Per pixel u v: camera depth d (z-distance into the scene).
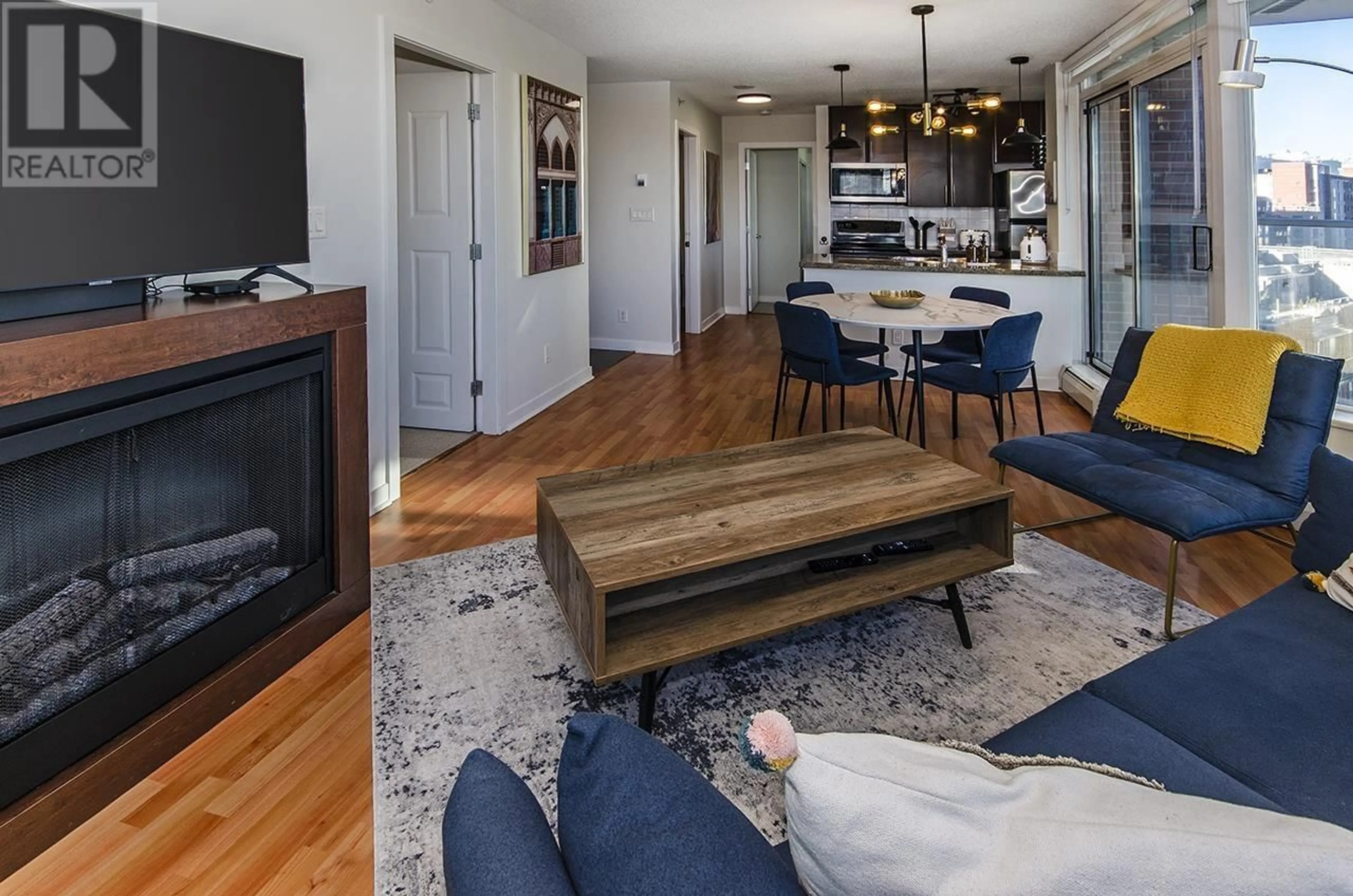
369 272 3.33
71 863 1.54
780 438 4.64
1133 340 3.10
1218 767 1.21
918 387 4.18
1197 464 2.67
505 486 3.83
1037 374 5.95
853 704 2.06
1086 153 5.76
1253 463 2.51
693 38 5.18
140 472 1.81
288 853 1.58
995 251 8.16
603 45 5.42
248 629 2.12
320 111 3.02
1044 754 1.23
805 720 1.99
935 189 8.09
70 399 1.61
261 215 2.18
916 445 4.39
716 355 7.40
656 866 0.63
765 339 8.33
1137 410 2.88
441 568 2.89
